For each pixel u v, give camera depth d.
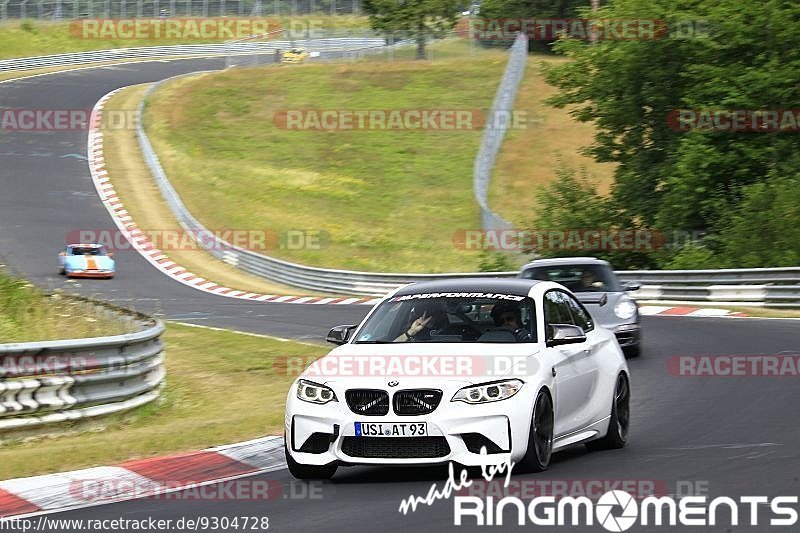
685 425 31.30
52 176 152.88
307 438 23.41
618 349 28.75
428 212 142.50
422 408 22.81
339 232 133.38
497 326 25.05
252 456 27.56
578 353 26.16
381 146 168.50
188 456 27.47
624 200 108.56
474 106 185.12
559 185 112.38
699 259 89.38
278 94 196.38
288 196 148.25
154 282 106.56
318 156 165.50
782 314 66.75
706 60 103.94
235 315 78.38
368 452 22.95
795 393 36.72
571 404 25.34
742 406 34.44
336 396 23.23
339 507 21.02
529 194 146.25
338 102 190.50
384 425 22.73
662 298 79.12
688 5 104.00
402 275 92.25
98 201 142.88
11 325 45.22
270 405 38.47
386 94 192.88
